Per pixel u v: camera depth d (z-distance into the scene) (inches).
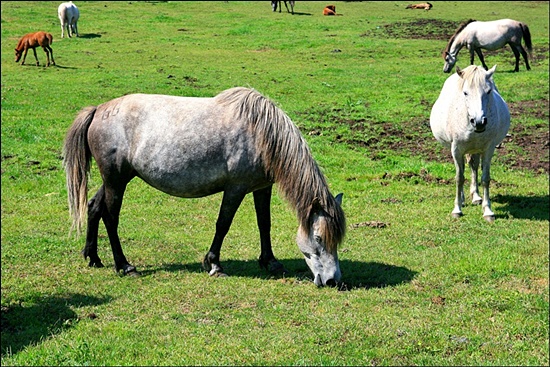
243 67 1026.1
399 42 1246.3
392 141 673.0
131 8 1678.2
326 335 274.2
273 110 330.6
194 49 1182.3
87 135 347.3
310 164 324.8
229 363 251.4
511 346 272.8
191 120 333.7
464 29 1015.6
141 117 339.0
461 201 468.8
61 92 853.2
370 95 854.5
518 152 633.6
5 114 738.2
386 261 372.8
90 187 549.3
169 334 275.6
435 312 302.4
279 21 1486.2
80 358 253.3
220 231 343.3
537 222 447.2
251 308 303.0
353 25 1450.5
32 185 546.6
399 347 266.8
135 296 318.3
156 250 398.0
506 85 894.4
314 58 1106.1
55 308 303.7
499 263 363.6
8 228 442.6
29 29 1365.7
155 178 338.6
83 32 1343.5
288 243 413.4
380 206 491.5
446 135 465.1
